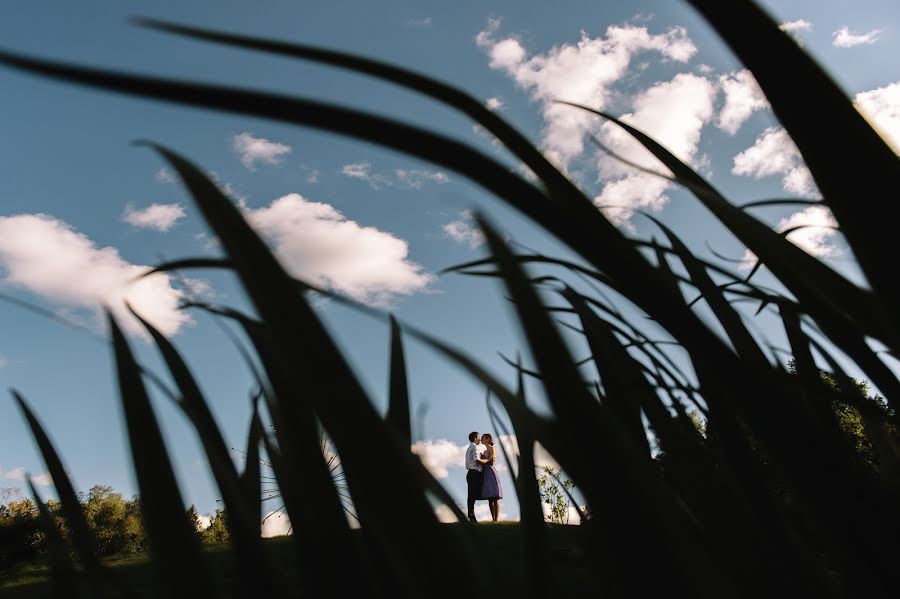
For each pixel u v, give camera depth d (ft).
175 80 0.79
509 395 1.12
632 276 0.98
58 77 0.75
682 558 0.90
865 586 0.99
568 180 1.16
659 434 1.69
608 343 2.16
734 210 1.61
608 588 1.18
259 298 0.94
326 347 0.93
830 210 0.93
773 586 1.37
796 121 0.91
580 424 0.93
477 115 1.12
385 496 0.90
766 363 1.96
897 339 0.92
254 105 0.81
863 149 0.91
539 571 1.45
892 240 0.89
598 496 0.91
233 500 1.26
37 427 1.50
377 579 1.23
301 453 1.25
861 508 1.01
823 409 1.94
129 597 1.32
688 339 1.01
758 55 0.90
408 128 0.86
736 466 1.61
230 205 1.03
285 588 1.19
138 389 1.33
